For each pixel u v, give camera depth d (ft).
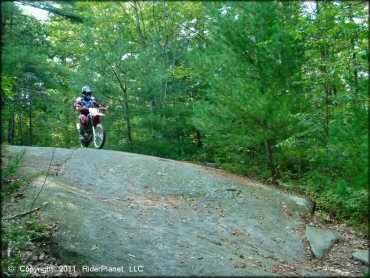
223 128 30.83
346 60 24.22
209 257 15.96
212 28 29.14
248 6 25.12
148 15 70.18
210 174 29.07
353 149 16.19
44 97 54.80
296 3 27.14
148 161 30.48
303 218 23.39
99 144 34.27
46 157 28.53
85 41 48.65
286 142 26.81
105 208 20.01
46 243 15.98
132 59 47.09
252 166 33.27
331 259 18.35
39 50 48.11
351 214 23.26
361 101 22.11
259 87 29.25
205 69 30.42
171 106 50.34
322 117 27.61
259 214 23.02
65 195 20.27
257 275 14.69
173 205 22.91
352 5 24.93
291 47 28.04
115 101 49.42
